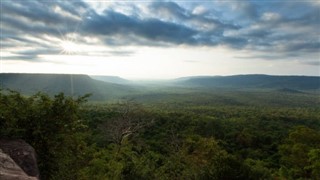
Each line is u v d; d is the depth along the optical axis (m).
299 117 108.19
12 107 9.83
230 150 54.56
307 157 41.72
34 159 7.98
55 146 10.30
